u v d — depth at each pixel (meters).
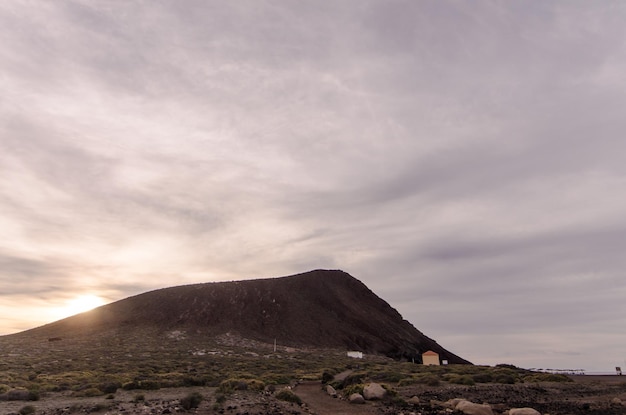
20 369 62.62
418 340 190.00
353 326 183.00
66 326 154.75
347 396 36.66
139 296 192.88
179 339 135.75
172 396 34.25
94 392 34.94
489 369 76.00
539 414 24.45
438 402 32.12
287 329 169.62
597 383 51.03
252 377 55.94
